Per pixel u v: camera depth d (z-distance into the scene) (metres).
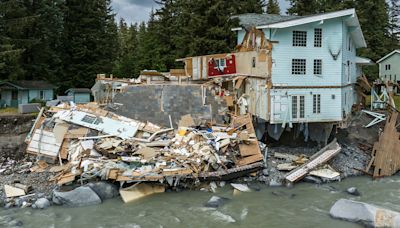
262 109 27.91
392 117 27.81
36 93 41.34
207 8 40.06
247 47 31.92
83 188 19.47
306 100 27.78
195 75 33.81
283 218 17.89
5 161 25.53
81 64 50.03
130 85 30.00
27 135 26.83
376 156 25.64
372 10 57.25
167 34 51.53
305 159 25.98
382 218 16.59
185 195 20.81
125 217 17.81
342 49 28.62
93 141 23.80
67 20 50.44
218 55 32.66
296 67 27.41
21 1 40.69
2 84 38.84
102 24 53.38
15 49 38.97
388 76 55.75
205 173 21.88
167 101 28.94
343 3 54.25
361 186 22.95
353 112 35.59
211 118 28.66
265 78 27.33
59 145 23.69
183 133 25.69
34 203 18.95
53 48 48.94
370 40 56.72
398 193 21.58
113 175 19.95
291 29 27.03
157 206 19.22
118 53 63.22
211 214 18.30
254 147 24.66
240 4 47.50
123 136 24.83
